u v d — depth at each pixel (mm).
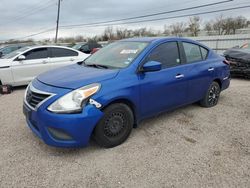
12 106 5328
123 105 3277
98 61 3990
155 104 3738
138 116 3561
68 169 2809
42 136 2965
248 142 3527
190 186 2531
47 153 3150
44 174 2709
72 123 2812
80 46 16203
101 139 3148
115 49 4141
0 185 2510
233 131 3918
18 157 3047
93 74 3258
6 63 6828
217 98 5293
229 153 3201
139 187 2514
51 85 3033
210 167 2875
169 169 2828
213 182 2600
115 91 3113
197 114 4680
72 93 2855
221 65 5137
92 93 2932
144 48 3719
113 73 3273
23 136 3650
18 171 2754
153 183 2576
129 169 2820
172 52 4086
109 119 3162
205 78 4695
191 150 3273
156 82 3648
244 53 9062
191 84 4363
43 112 2871
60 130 2840
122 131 3365
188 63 4348
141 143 3445
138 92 3414
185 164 2934
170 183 2576
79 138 2893
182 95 4227
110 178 2654
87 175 2701
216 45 26859
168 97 3932
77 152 3180
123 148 3295
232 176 2703
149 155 3127
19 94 6590
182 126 4090
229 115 4660
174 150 3270
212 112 4812
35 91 3070
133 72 3420
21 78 7117
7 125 4105
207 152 3223
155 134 3756
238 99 5855
